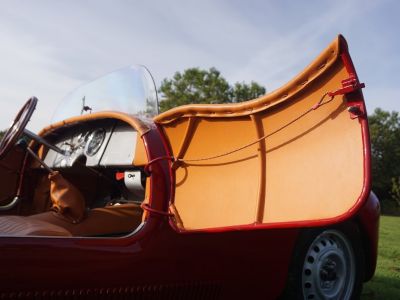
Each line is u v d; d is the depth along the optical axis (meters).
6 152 2.71
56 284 2.02
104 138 3.23
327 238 3.05
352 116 1.81
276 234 2.79
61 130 3.75
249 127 2.30
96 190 3.79
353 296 3.12
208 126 2.53
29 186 3.89
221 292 2.63
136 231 2.32
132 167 3.03
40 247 1.99
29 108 2.74
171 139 2.73
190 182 2.59
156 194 2.52
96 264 2.13
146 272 2.30
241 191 2.30
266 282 2.80
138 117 2.91
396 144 41.34
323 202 1.88
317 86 1.93
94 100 3.87
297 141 2.06
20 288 1.93
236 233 2.62
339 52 1.76
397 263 5.17
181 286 2.44
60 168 3.54
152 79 3.49
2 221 2.58
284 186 2.08
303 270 2.91
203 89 31.12
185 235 2.45
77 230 2.67
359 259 3.19
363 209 3.20
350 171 1.80
